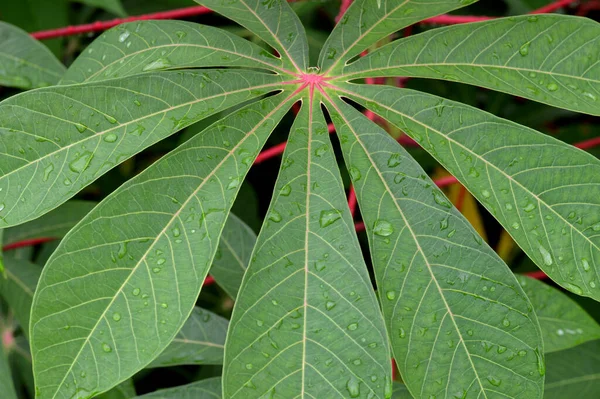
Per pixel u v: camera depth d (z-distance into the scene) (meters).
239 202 1.01
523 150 0.73
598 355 0.86
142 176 0.71
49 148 0.72
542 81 0.74
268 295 0.71
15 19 0.99
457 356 0.71
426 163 1.01
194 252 0.71
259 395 0.69
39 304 0.69
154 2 1.03
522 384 0.71
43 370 0.69
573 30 0.74
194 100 0.74
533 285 0.81
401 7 0.75
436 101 0.75
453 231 0.72
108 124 0.73
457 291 0.72
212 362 0.81
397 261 0.72
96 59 0.78
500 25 0.75
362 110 0.99
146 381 1.01
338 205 0.73
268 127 0.75
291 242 0.72
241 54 0.77
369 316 0.70
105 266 0.70
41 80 0.85
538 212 0.73
